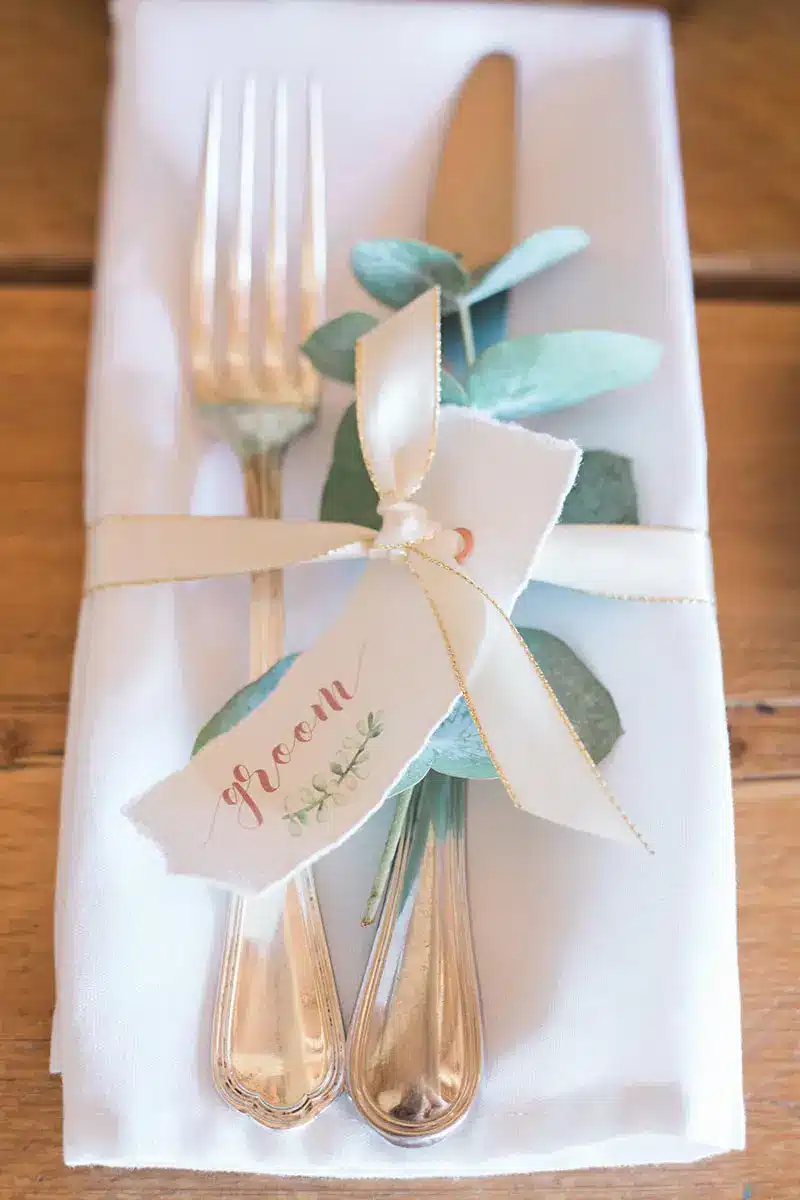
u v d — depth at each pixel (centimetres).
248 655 30
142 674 29
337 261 33
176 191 33
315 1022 28
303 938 28
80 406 35
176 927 28
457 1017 28
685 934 28
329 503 29
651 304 31
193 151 33
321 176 33
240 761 27
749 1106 31
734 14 39
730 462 35
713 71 38
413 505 27
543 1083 27
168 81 33
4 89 37
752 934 32
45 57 38
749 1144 31
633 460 30
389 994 28
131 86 33
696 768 29
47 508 34
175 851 26
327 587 30
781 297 37
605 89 34
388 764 26
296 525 29
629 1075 27
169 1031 28
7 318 35
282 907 28
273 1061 28
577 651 29
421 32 34
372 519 29
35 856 32
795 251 37
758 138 38
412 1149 27
